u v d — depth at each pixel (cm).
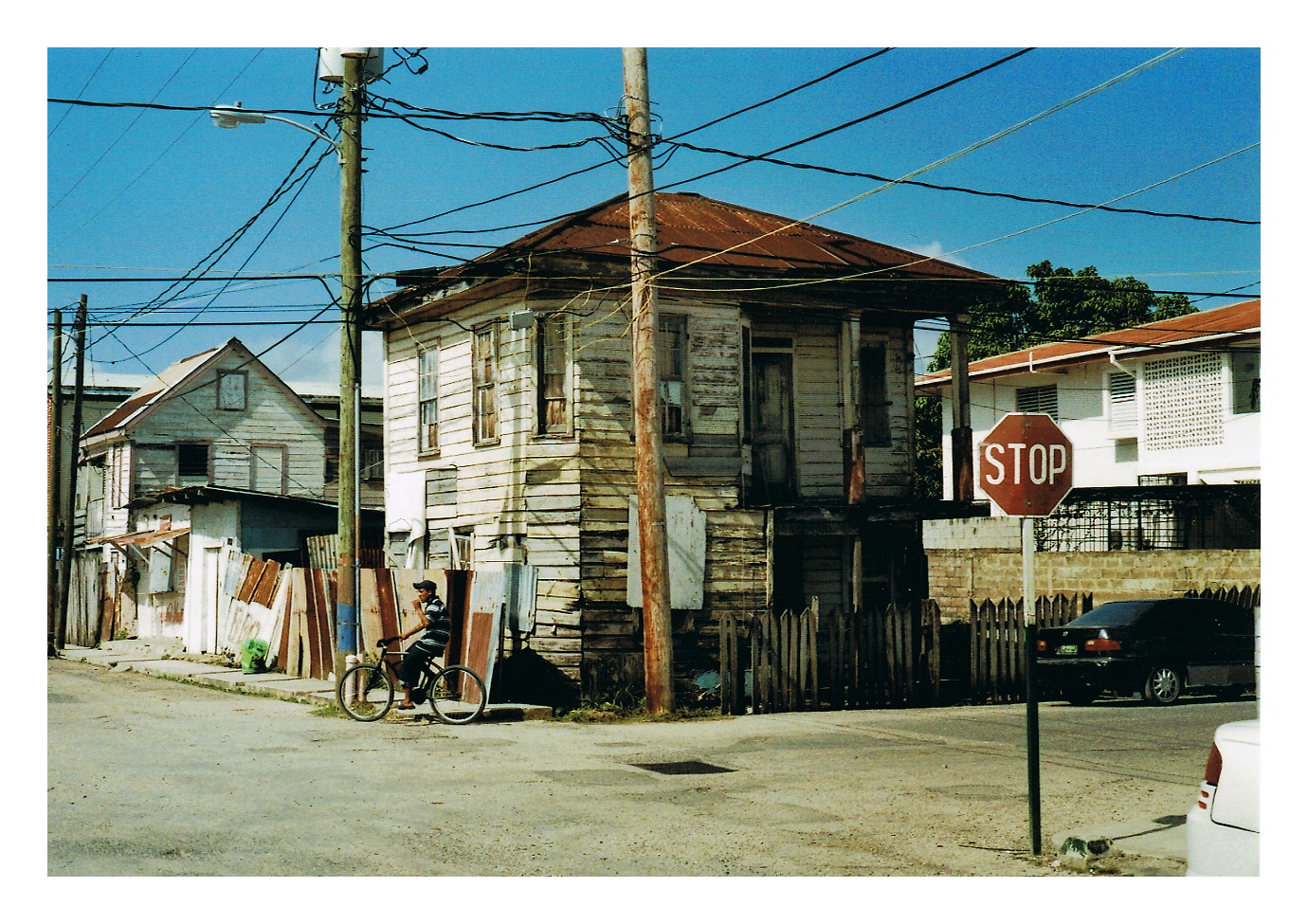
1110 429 3431
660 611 1697
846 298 2192
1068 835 852
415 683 1644
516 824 938
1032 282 2141
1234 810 583
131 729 1504
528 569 1900
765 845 873
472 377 2166
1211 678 1856
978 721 1620
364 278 1703
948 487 3866
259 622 2464
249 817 942
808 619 1781
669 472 2012
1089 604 2056
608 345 2003
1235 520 2948
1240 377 3091
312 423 4228
